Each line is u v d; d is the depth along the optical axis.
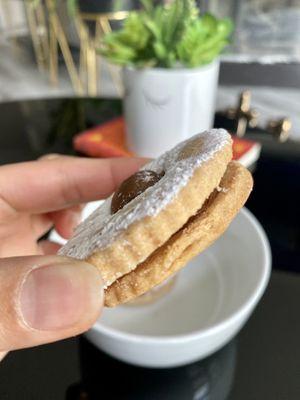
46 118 0.22
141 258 0.07
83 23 0.42
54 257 0.07
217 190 0.07
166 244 0.07
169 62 0.16
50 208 0.13
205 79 0.16
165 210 0.07
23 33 0.56
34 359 0.10
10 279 0.07
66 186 0.13
